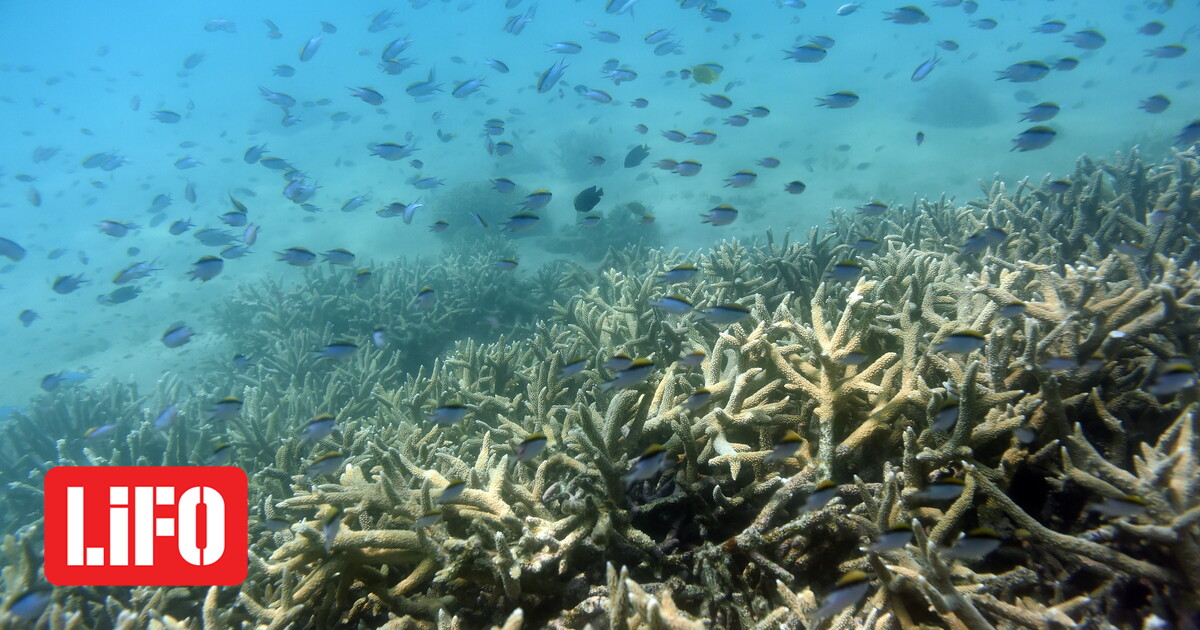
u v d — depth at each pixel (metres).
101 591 3.79
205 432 6.73
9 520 6.16
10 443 8.23
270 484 4.88
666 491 3.51
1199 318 3.38
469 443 4.69
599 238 16.70
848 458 3.29
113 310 17.34
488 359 5.79
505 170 27.86
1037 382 3.38
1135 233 5.28
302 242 20.95
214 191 28.64
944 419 2.92
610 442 3.44
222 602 3.77
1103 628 2.31
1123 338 3.33
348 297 11.20
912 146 22.22
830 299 4.90
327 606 3.21
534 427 4.35
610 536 3.09
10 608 3.09
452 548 2.95
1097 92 25.78
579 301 7.50
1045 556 2.78
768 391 3.67
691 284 7.01
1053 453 2.96
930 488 2.66
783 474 3.45
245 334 11.38
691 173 8.68
